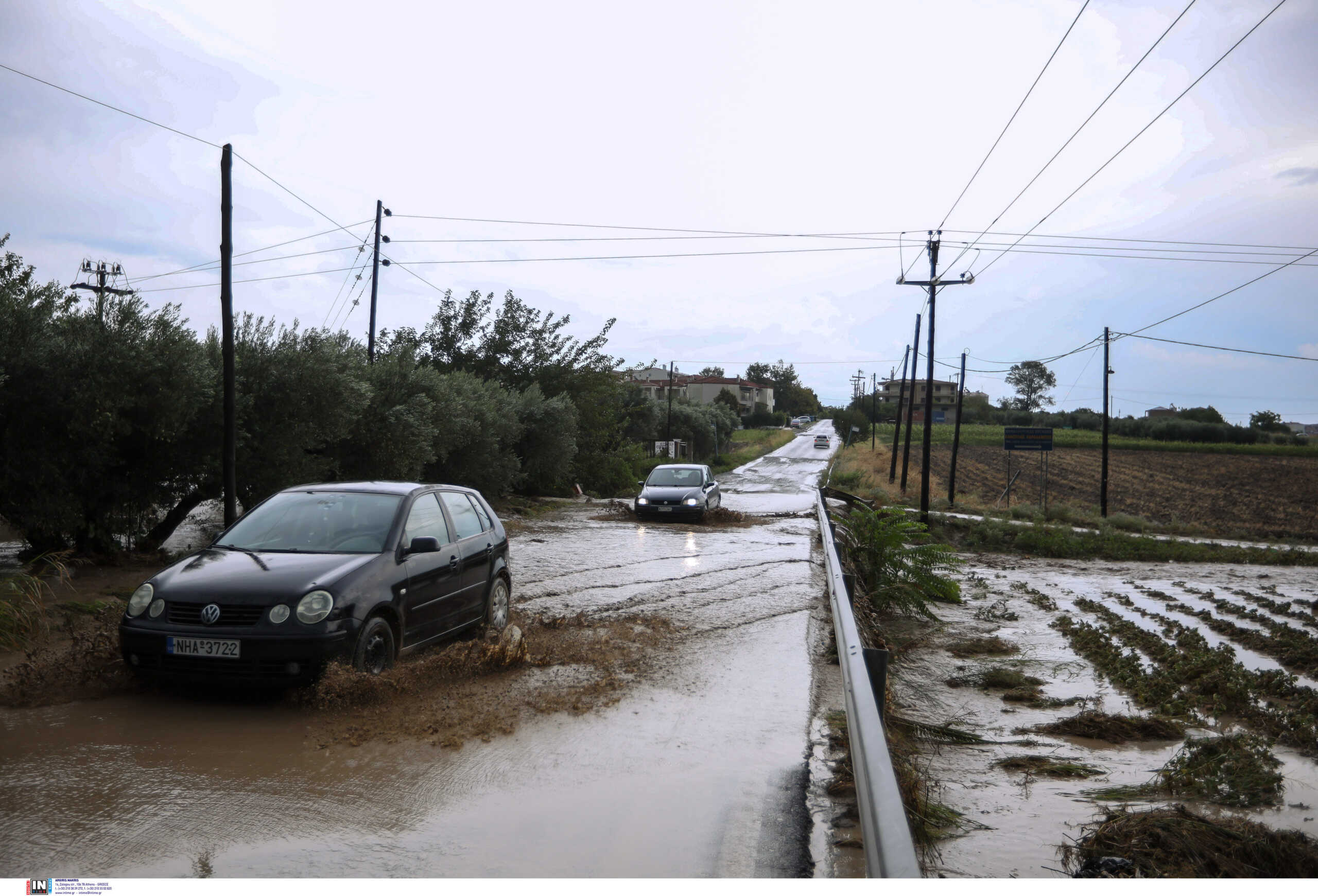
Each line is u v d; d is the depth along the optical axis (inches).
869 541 459.5
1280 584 696.4
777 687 251.8
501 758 182.7
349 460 690.2
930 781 189.9
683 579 469.7
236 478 538.0
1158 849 150.6
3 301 397.4
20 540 545.3
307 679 211.2
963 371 1483.8
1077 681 307.0
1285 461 2620.6
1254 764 201.8
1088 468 2365.9
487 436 893.2
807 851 140.5
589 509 1024.9
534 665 263.4
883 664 168.7
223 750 180.1
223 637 206.1
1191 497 1736.0
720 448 3061.0
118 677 226.1
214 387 484.4
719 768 180.2
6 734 186.5
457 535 293.1
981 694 287.4
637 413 2253.9
